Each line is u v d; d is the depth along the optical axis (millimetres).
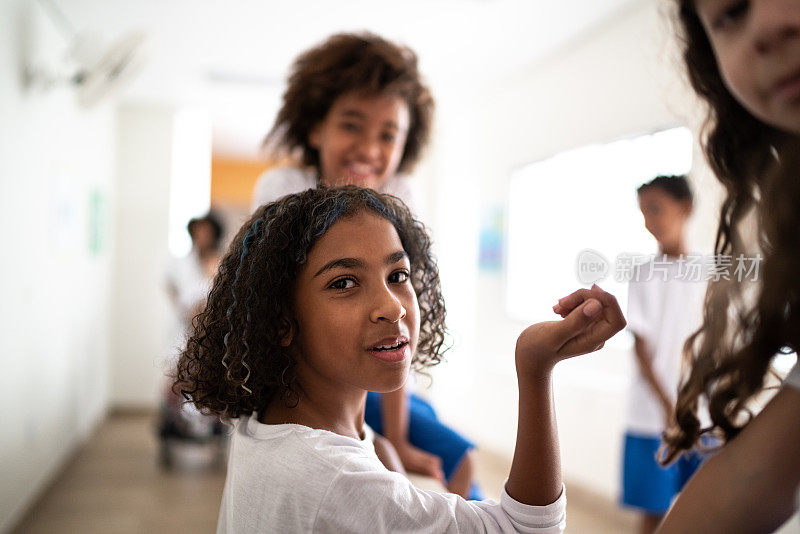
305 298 717
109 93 3434
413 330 734
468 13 3971
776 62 475
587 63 4035
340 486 631
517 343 688
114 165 6062
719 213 671
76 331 4434
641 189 913
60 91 3711
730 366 642
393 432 1150
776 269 580
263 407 784
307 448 664
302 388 750
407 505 645
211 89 5742
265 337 724
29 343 3207
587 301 627
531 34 4211
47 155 3449
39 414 3469
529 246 4723
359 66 1349
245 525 690
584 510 3633
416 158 1577
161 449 4445
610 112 3666
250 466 701
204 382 797
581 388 3865
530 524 678
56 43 3699
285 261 722
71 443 4395
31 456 3342
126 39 3309
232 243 833
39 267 3348
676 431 753
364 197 764
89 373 5008
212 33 4410
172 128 6359
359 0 3846
